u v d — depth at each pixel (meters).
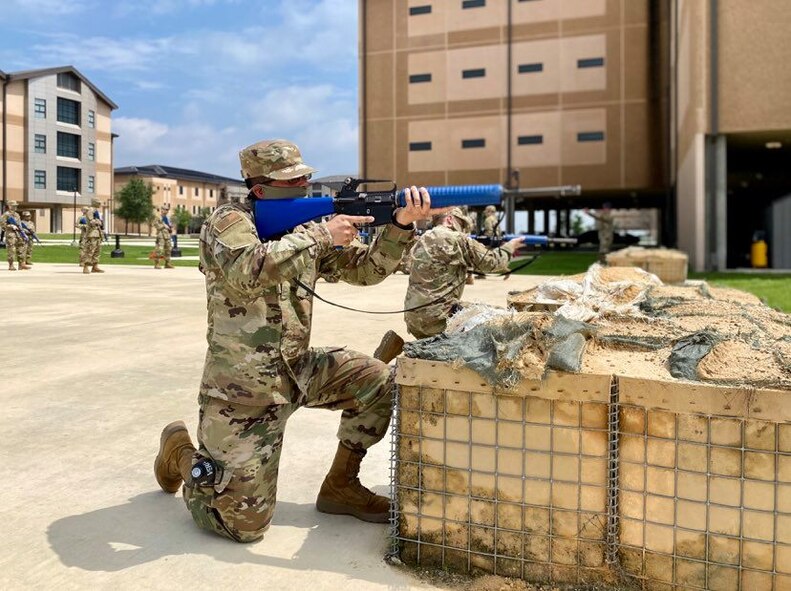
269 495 2.81
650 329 2.96
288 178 2.73
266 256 2.49
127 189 86.25
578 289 4.68
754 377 2.25
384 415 3.03
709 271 20.66
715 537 2.23
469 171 43.53
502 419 2.46
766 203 36.81
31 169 70.38
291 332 2.78
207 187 119.31
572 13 41.31
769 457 2.15
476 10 42.81
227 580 2.51
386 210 2.74
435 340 2.67
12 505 3.23
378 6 44.41
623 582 2.36
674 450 2.26
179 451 3.22
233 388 2.69
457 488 2.54
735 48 19.89
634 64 40.66
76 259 27.39
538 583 2.45
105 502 3.27
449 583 2.49
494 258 4.73
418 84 44.06
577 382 2.34
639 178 40.97
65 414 4.80
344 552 2.74
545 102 42.09
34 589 2.45
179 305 11.59
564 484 2.39
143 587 2.47
